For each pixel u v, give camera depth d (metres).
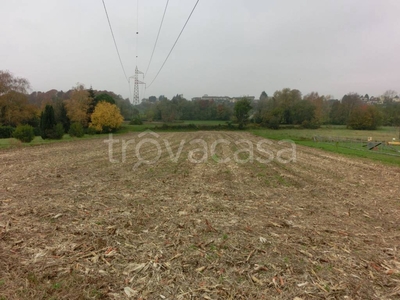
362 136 42.06
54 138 30.55
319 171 13.16
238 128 62.91
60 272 3.88
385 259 4.50
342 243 5.05
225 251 4.59
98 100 53.12
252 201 7.71
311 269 4.09
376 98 80.50
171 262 4.20
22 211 6.36
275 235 5.31
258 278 3.84
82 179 10.15
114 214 6.27
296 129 61.81
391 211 7.14
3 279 3.68
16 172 11.36
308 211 6.95
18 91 44.06
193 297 3.41
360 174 12.59
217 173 12.02
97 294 3.43
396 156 19.50
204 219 6.09
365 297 3.51
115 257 4.32
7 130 35.69
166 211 6.59
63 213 6.28
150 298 3.38
